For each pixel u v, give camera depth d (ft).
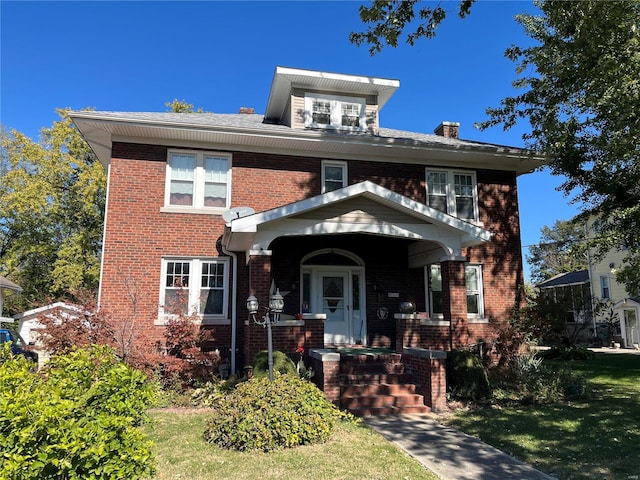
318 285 45.75
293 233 35.12
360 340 45.29
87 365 16.38
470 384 33.14
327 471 18.16
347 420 27.63
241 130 40.50
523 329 43.47
